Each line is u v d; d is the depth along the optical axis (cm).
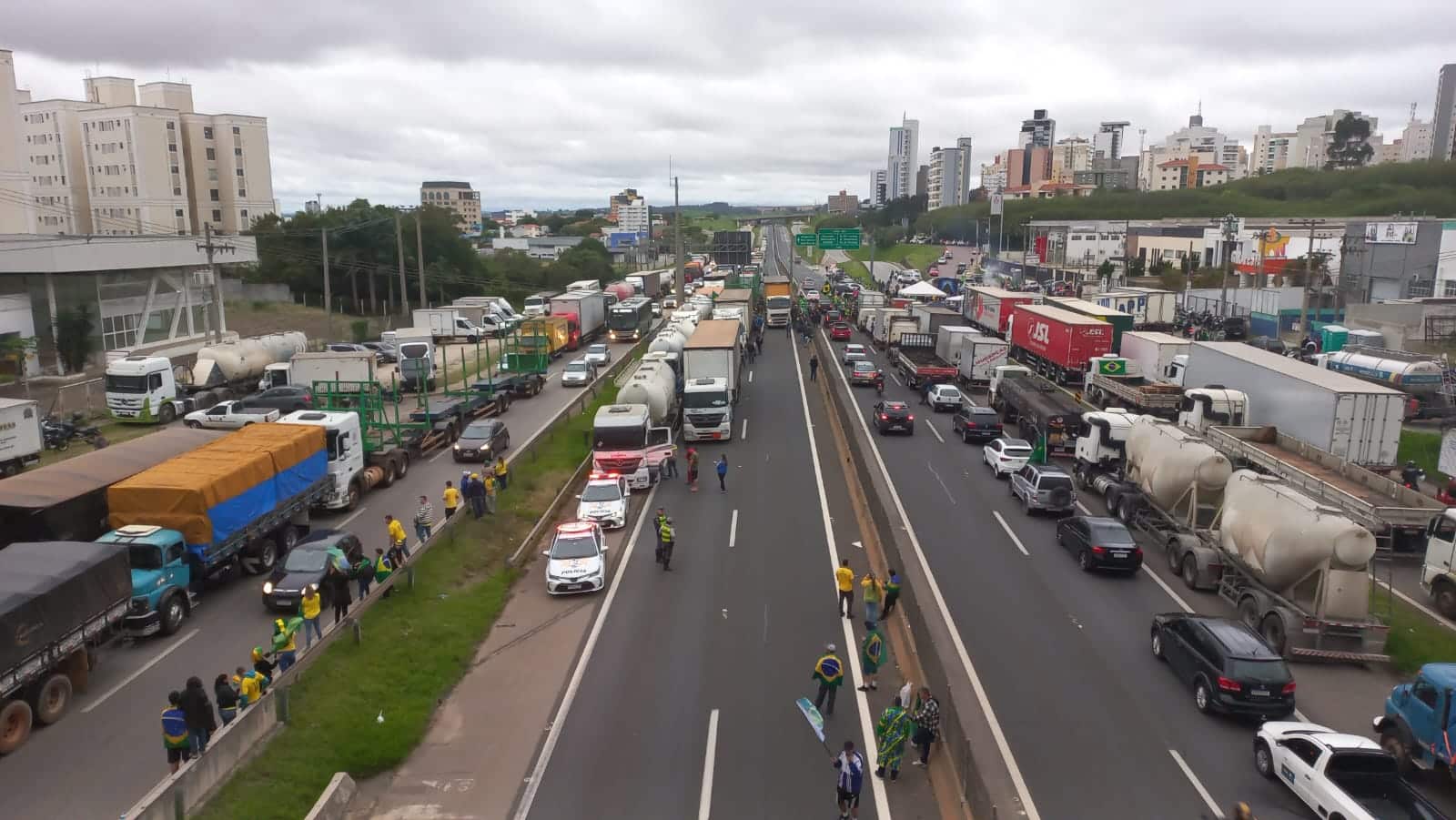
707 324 5809
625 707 2008
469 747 1872
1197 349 4422
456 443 4106
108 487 2423
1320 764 1560
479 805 1666
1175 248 12031
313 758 1762
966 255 17938
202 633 2288
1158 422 3297
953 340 6000
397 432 3906
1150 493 3070
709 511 3488
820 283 15750
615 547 3084
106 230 10769
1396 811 1473
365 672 2092
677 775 1733
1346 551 2175
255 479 2655
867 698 2039
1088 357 5656
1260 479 2553
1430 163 13638
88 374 5675
